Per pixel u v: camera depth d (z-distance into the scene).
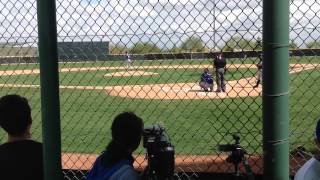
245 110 10.89
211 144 8.48
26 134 2.92
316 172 2.66
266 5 2.04
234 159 2.43
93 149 8.39
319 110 11.55
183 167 6.36
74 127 10.77
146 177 2.49
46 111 2.53
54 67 2.50
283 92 2.09
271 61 2.07
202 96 15.37
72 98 14.09
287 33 2.05
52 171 2.56
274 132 2.11
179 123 11.12
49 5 2.46
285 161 2.14
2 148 2.85
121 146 2.49
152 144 2.48
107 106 13.63
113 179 2.41
